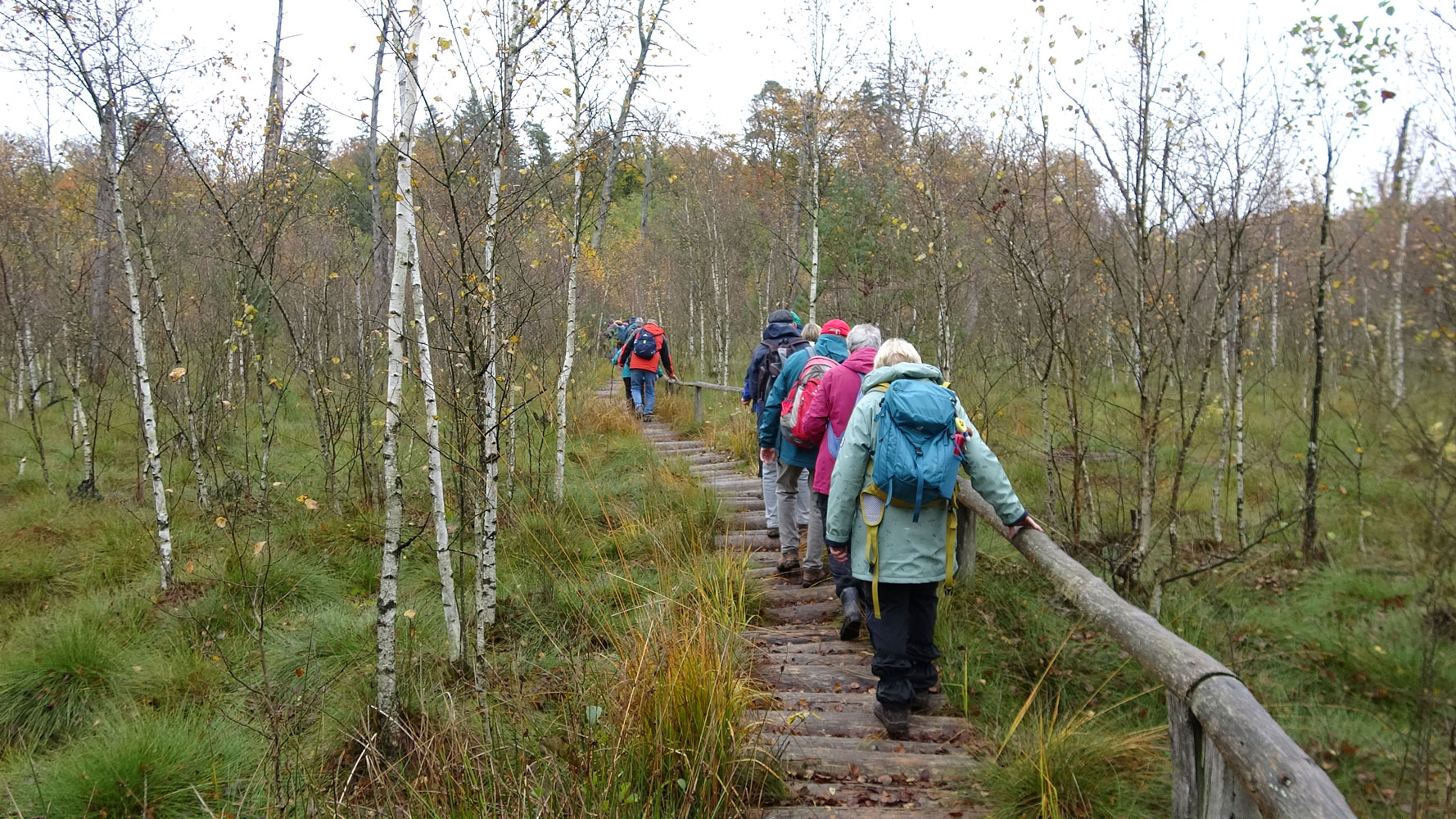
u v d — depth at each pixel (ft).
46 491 27.61
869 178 41.16
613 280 70.64
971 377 37.32
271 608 18.85
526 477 25.99
